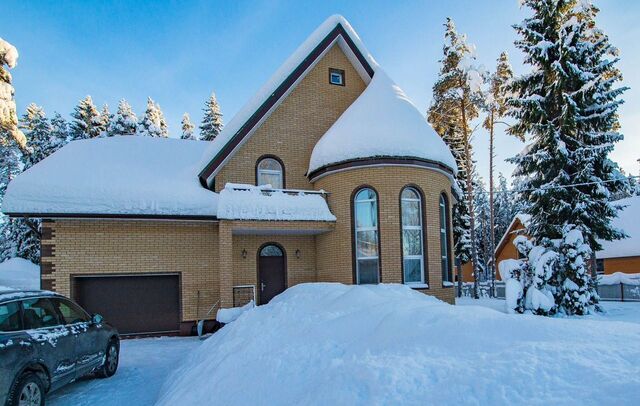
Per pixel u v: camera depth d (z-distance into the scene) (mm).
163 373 8953
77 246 13445
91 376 8570
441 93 29062
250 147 16000
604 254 30047
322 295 8391
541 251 14047
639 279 21781
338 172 14672
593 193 16078
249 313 8766
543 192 16422
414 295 9453
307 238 16047
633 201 32312
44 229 13266
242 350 6547
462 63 27375
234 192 14117
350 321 5977
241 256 15250
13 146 34500
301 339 6086
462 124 29562
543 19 17062
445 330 4594
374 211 14266
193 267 14398
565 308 14195
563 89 16391
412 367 3943
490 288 29812
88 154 15555
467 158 28828
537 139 17656
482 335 4375
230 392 5305
